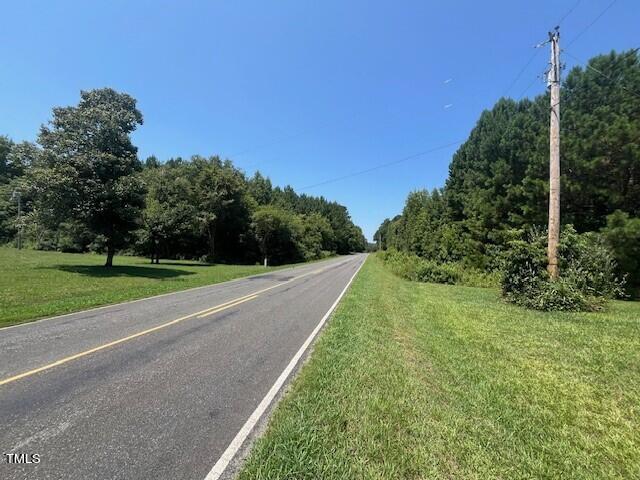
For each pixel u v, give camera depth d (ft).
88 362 19.10
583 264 40.11
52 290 46.50
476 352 21.53
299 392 15.20
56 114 70.18
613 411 13.84
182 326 28.22
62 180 65.21
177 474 9.75
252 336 25.30
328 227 332.19
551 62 39.78
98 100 74.33
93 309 35.96
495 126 97.14
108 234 76.48
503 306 39.24
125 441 11.36
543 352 21.59
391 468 9.91
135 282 59.67
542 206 58.34
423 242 139.64
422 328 28.09
